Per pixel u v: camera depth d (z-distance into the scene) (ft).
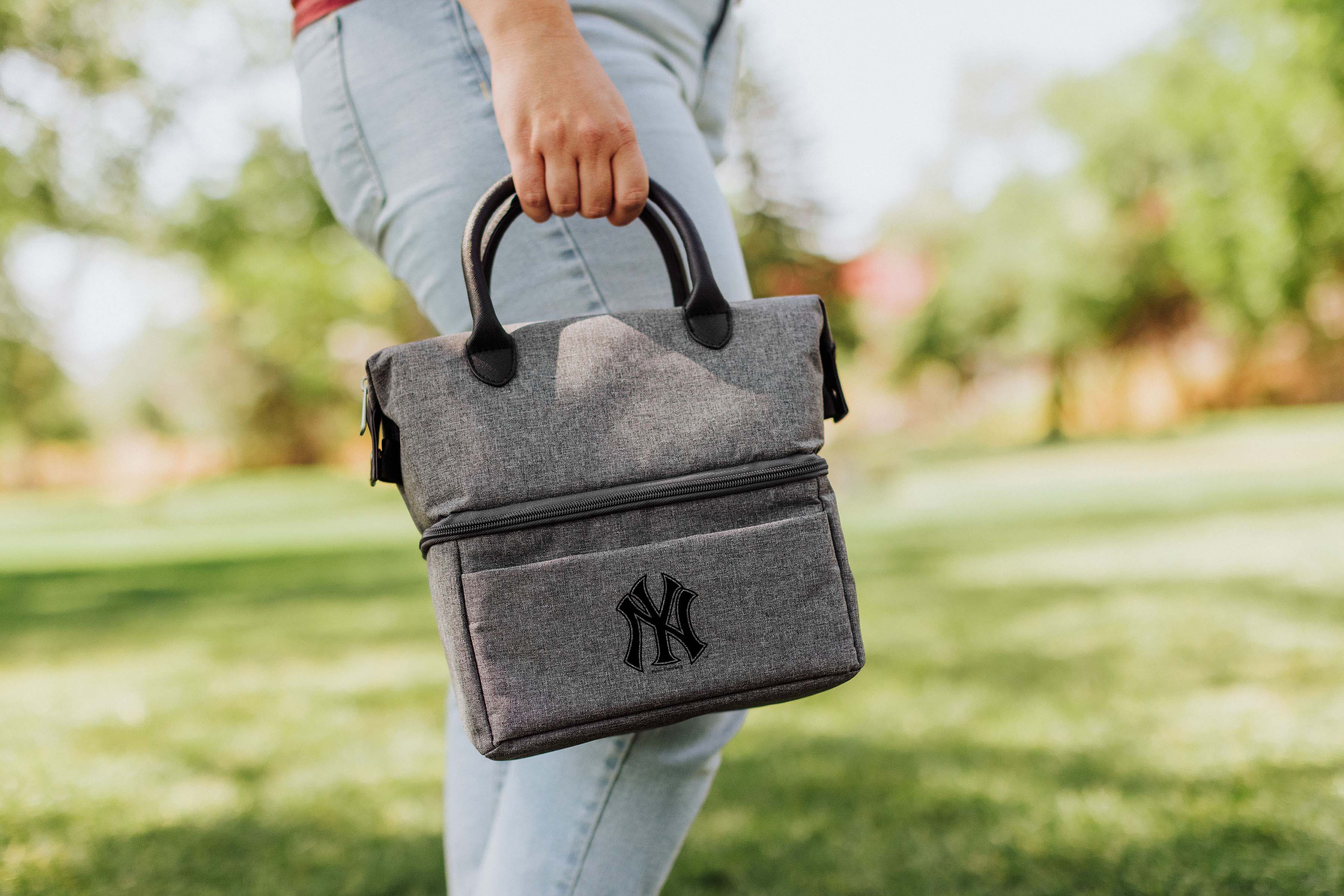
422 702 10.40
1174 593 14.87
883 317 100.27
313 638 15.07
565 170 2.66
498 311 3.32
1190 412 98.27
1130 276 81.30
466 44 3.25
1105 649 11.44
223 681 11.82
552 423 2.67
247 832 6.48
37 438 98.73
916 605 15.83
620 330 2.75
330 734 9.13
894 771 7.43
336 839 6.36
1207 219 49.34
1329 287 56.85
